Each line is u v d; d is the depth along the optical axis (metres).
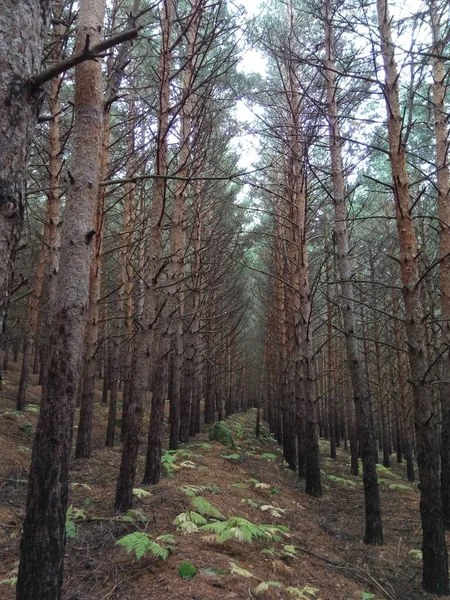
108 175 8.71
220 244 14.07
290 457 12.44
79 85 3.26
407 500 9.46
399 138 5.42
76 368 2.93
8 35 1.78
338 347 18.31
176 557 4.00
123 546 4.27
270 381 24.33
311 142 7.55
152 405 7.14
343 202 7.91
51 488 2.71
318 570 4.77
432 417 5.12
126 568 3.89
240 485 7.49
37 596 2.56
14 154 1.77
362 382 7.07
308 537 6.07
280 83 11.66
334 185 7.98
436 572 4.84
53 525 2.68
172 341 11.32
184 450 9.79
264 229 16.59
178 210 8.92
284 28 9.98
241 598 3.44
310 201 11.16
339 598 4.11
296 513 7.15
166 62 6.57
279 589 3.78
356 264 16.19
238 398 37.62
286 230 13.61
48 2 1.99
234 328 17.23
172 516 5.18
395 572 5.38
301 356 10.61
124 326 12.97
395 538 6.84
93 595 3.48
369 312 16.39
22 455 7.80
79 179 3.14
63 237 3.10
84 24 3.29
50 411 2.80
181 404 13.11
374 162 14.46
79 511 5.06
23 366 11.96
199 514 5.34
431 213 12.45
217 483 7.23
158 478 6.93
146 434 13.82
